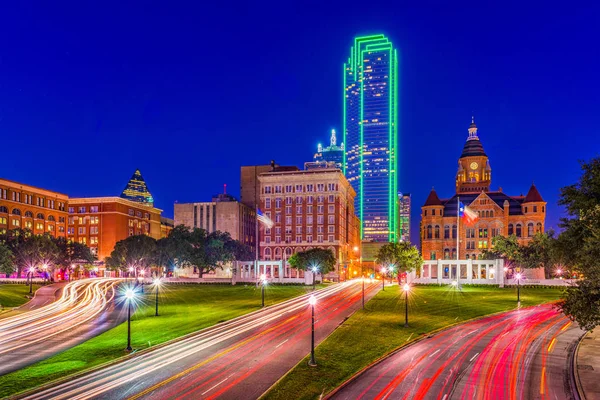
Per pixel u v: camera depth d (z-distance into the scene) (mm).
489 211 161875
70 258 146875
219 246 145500
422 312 70375
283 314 68125
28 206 160875
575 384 36000
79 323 66188
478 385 35625
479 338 52500
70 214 184750
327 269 127312
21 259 124000
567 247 38344
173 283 131625
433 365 41188
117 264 146250
